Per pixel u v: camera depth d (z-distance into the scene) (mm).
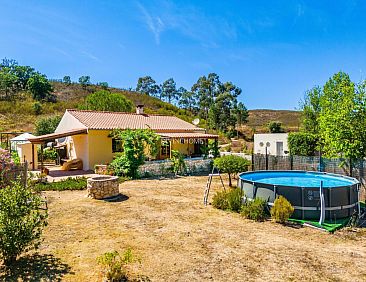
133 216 11586
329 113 16281
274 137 35344
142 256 7715
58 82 104750
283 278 6555
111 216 11578
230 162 18391
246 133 68062
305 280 6480
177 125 33750
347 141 14672
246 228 10195
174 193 16422
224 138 58594
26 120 58531
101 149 26344
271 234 9602
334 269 7023
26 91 84375
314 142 28234
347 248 8453
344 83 16812
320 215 10945
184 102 104000
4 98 73750
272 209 11102
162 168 24156
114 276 6328
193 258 7609
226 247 8391
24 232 6973
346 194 11453
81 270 6852
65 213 11977
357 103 14938
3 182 12539
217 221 10984
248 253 7965
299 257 7719
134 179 21703
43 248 8211
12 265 7066
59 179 20719
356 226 10594
